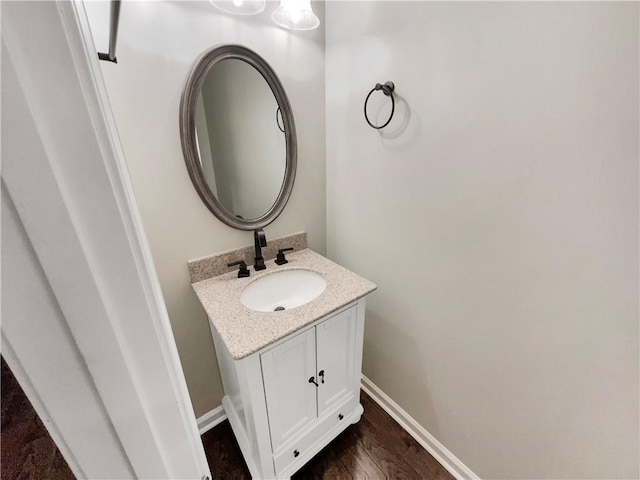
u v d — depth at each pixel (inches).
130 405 12.7
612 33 24.6
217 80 43.2
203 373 56.7
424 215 45.0
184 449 15.6
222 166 46.9
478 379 44.7
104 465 13.2
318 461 54.0
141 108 38.5
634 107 24.8
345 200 59.1
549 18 27.7
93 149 9.7
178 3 37.7
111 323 11.3
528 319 36.5
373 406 65.2
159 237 44.6
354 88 49.8
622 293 28.7
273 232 57.7
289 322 38.5
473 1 32.4
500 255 37.2
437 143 40.2
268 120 49.9
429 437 55.5
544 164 31.0
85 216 9.9
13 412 22.1
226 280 49.6
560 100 28.6
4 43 7.5
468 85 35.0
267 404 40.4
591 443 34.8
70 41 8.8
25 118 8.2
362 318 48.8
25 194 8.7
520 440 41.8
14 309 9.5
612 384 31.4
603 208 28.1
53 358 10.6
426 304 49.0
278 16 43.3
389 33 41.9
